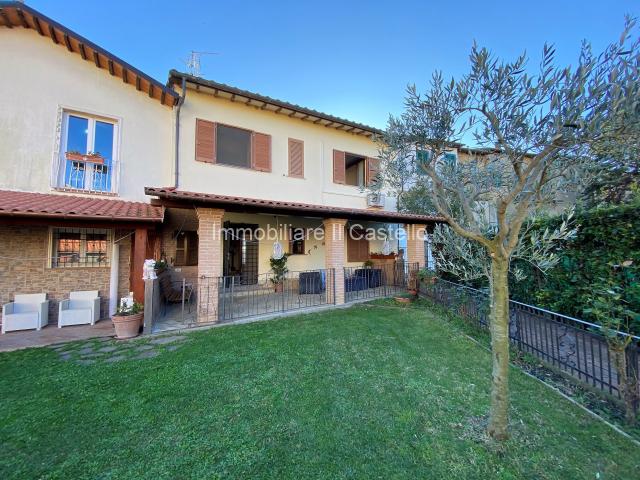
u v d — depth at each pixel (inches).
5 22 299.0
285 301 375.2
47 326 280.5
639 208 184.2
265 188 420.2
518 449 106.0
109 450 105.0
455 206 182.4
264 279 461.7
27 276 292.2
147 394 143.4
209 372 167.8
